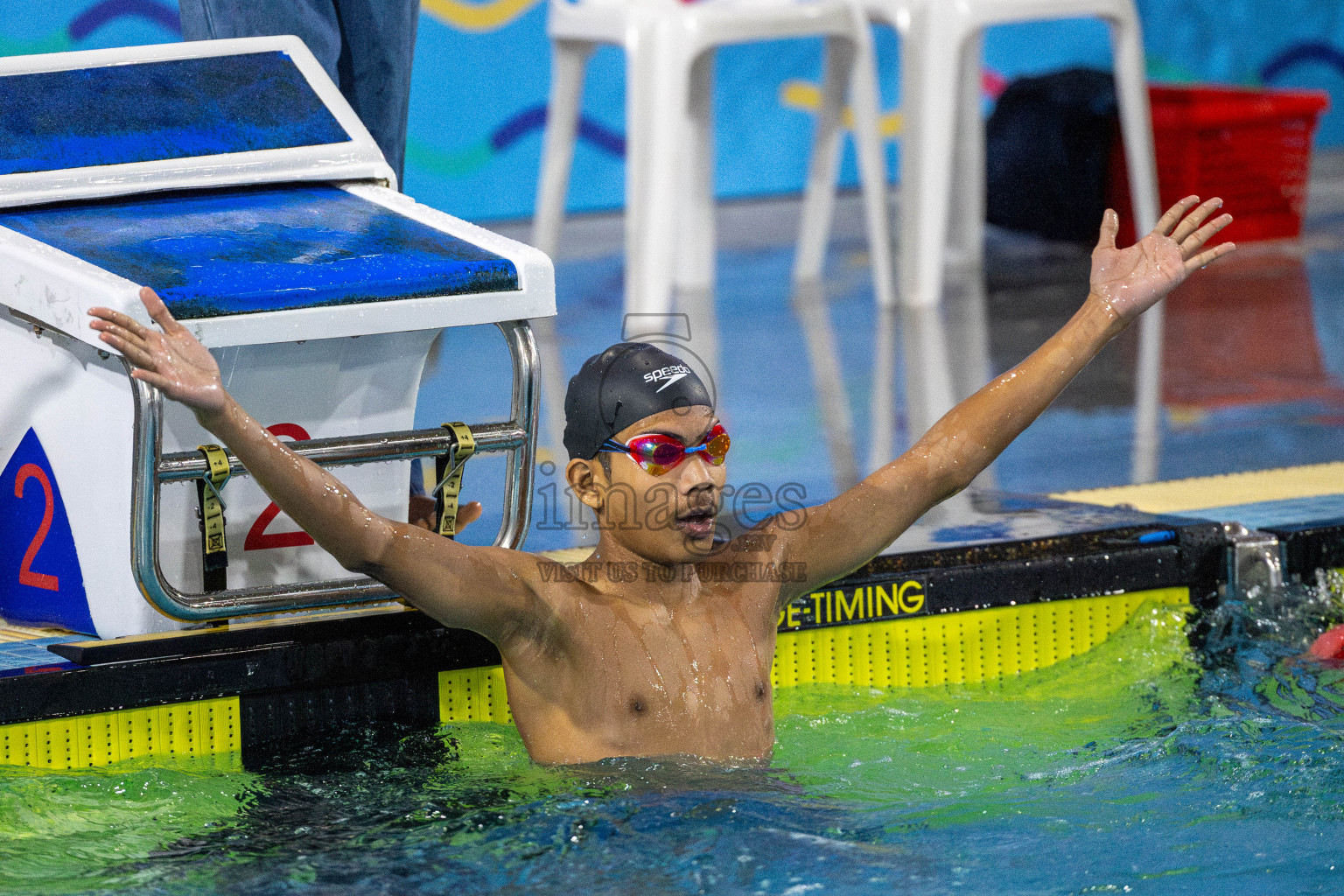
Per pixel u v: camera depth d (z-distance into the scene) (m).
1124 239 28.42
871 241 24.19
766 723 8.48
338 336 8.34
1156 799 7.84
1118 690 10.00
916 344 21.22
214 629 8.99
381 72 11.85
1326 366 19.30
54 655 8.84
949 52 23.69
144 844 7.46
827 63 25.92
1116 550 10.88
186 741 8.88
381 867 7.11
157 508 8.10
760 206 33.91
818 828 7.45
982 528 11.16
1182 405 17.33
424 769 8.55
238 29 11.09
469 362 20.23
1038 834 7.39
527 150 30.38
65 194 9.23
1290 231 29.06
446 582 7.81
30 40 25.70
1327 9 36.28
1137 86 24.38
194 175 9.58
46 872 7.09
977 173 27.94
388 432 8.70
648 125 21.70
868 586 10.25
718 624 8.48
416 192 29.58
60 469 9.05
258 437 7.23
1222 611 10.94
